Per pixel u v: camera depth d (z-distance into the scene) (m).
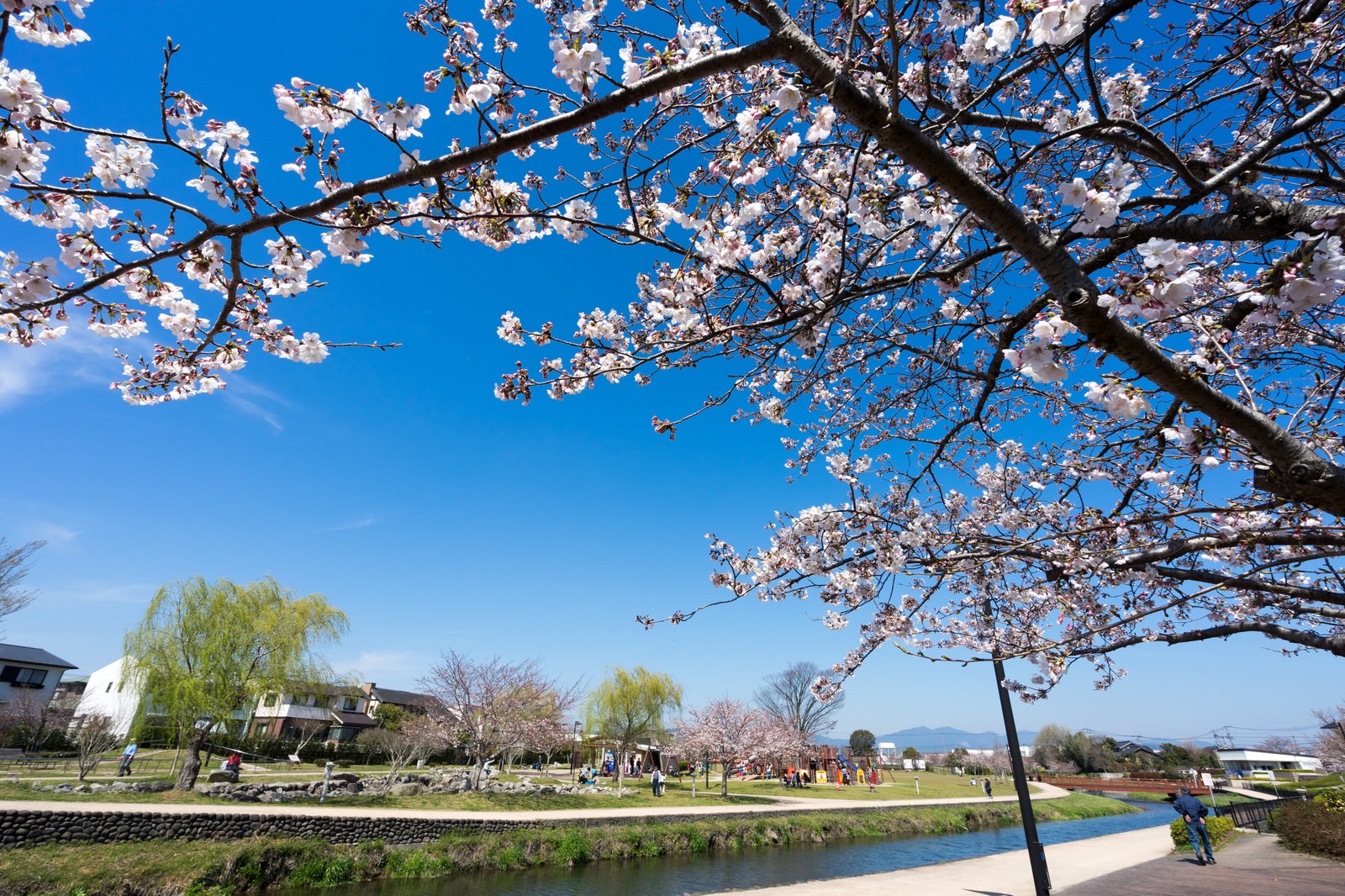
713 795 28.95
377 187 2.21
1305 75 2.83
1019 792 9.09
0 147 2.12
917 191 2.80
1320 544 3.22
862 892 10.88
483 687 22.67
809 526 4.16
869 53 2.64
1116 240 2.49
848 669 5.18
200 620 17.81
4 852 10.91
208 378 3.81
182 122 2.26
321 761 30.80
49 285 2.91
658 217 2.69
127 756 21.50
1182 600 3.53
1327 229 1.89
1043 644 3.98
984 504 5.10
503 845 15.67
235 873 11.91
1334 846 12.41
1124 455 3.94
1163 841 17.98
